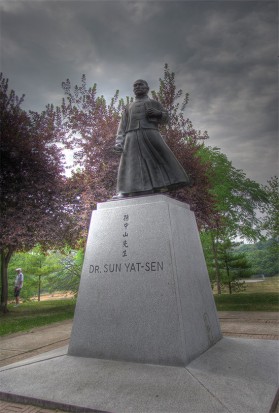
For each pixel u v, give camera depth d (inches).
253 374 161.0
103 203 222.8
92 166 563.5
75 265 768.3
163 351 171.9
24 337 333.1
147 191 225.0
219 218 622.2
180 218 215.5
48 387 157.6
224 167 786.2
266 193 786.8
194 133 613.3
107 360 183.6
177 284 183.0
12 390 158.2
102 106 612.4
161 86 604.7
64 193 569.0
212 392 140.2
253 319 383.9
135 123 237.0
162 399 137.3
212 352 190.5
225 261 810.2
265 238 836.0
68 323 423.5
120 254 201.9
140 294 188.1
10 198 540.4
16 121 557.0
